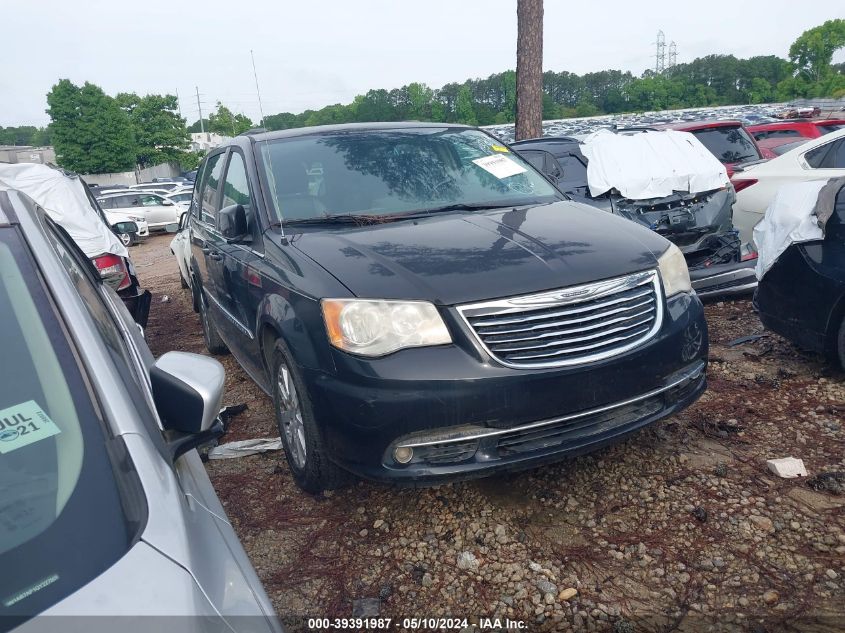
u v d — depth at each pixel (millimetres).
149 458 1595
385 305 3010
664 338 3271
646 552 3027
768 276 4879
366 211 4066
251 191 4215
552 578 2908
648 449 3879
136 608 1293
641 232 3703
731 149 9250
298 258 3502
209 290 5473
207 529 1657
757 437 3963
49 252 1955
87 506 1472
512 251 3326
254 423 4832
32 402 1633
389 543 3240
